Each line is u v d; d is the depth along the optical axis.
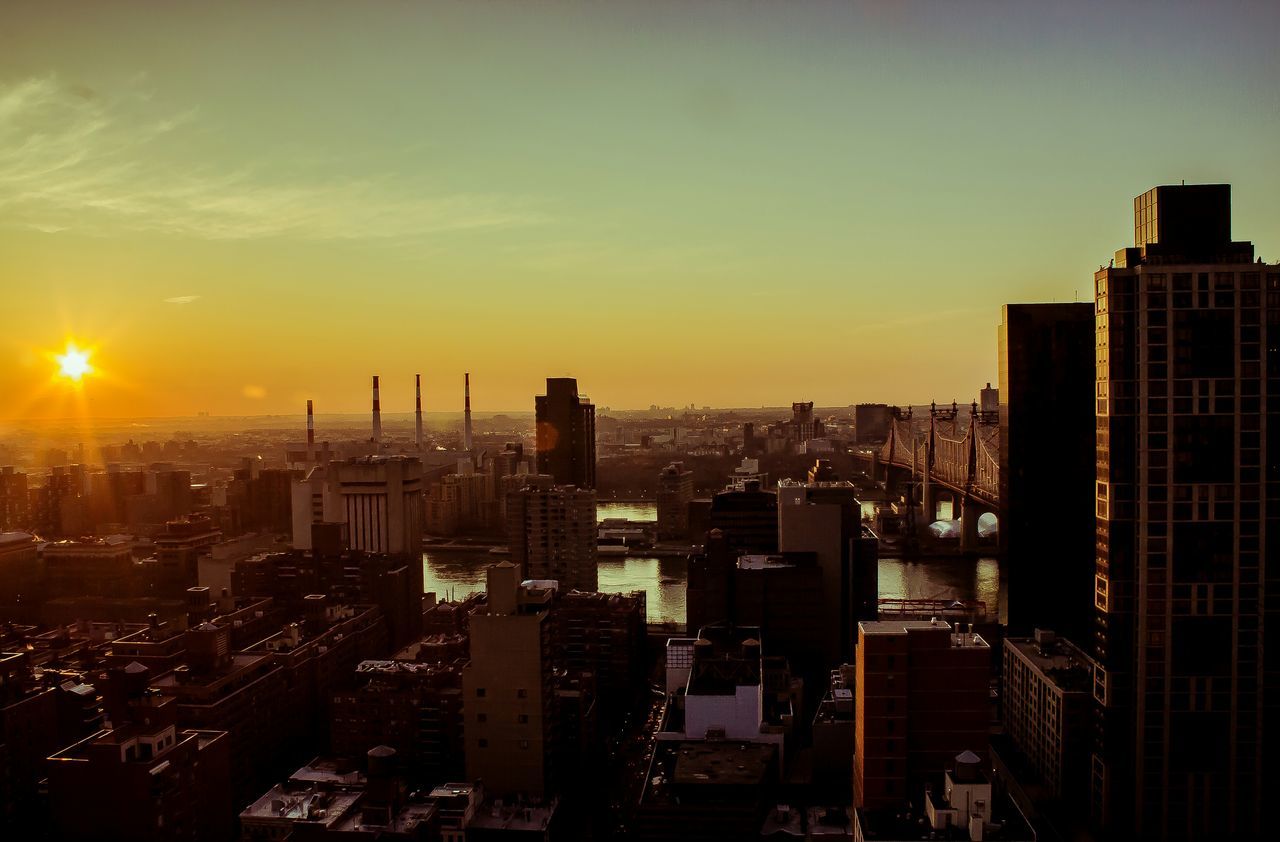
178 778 193.88
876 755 199.50
